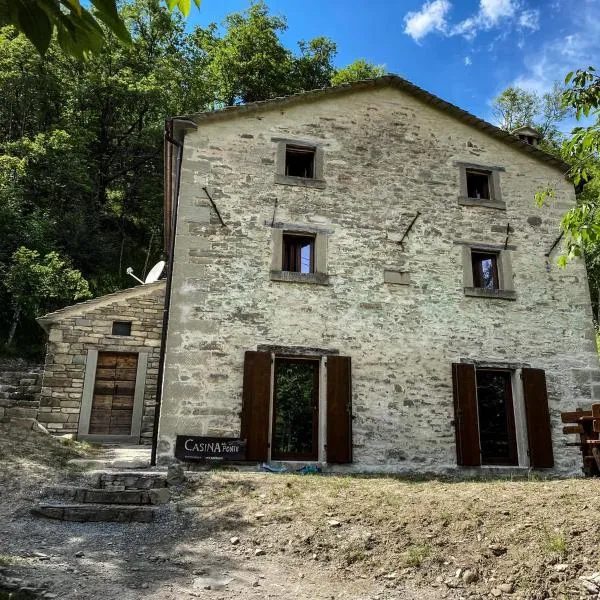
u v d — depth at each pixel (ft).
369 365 30.73
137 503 21.03
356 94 36.01
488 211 35.63
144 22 84.58
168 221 41.98
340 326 31.04
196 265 30.37
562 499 17.69
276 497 21.20
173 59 82.58
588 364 33.78
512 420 32.35
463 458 29.96
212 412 28.32
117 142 81.41
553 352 33.50
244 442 27.91
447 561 15.52
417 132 36.19
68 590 13.25
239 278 30.63
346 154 34.53
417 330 31.96
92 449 29.99
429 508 18.57
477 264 35.35
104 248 67.72
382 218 33.71
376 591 14.48
